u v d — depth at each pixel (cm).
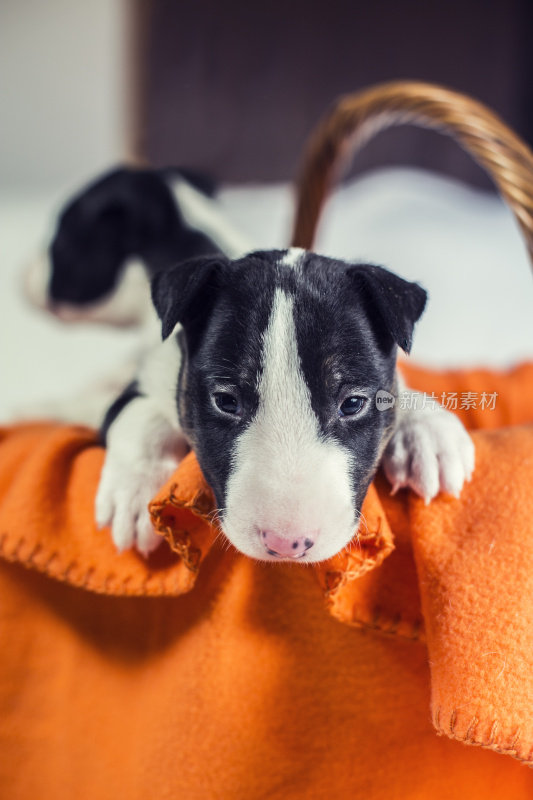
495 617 30
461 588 30
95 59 114
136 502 33
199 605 34
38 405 56
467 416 47
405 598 32
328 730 33
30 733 37
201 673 33
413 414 34
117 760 37
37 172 121
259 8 108
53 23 113
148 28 110
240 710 33
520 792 34
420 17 107
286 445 30
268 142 112
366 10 107
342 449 31
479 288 91
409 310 32
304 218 56
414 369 49
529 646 29
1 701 37
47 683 37
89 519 34
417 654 33
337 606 31
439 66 108
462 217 108
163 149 115
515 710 29
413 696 33
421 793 33
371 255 97
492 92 109
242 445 30
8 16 113
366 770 33
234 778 33
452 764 33
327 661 33
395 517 33
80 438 39
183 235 58
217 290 33
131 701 36
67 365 81
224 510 30
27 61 115
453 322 84
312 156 55
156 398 37
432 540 31
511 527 31
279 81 110
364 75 109
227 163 113
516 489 32
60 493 35
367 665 33
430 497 32
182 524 32
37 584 36
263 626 33
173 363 36
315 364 31
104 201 58
